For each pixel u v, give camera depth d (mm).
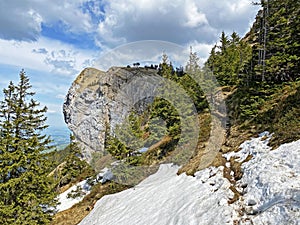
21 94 15859
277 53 15875
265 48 17953
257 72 16672
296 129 9641
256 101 14977
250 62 22375
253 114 14305
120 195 13594
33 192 15289
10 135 15000
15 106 15453
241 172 9430
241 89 18656
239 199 7969
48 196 15570
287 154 8406
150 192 12234
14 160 14984
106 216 12375
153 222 9695
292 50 15633
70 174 20828
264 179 7648
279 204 6312
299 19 15578
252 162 9398
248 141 11664
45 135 16219
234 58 25828
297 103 11734
